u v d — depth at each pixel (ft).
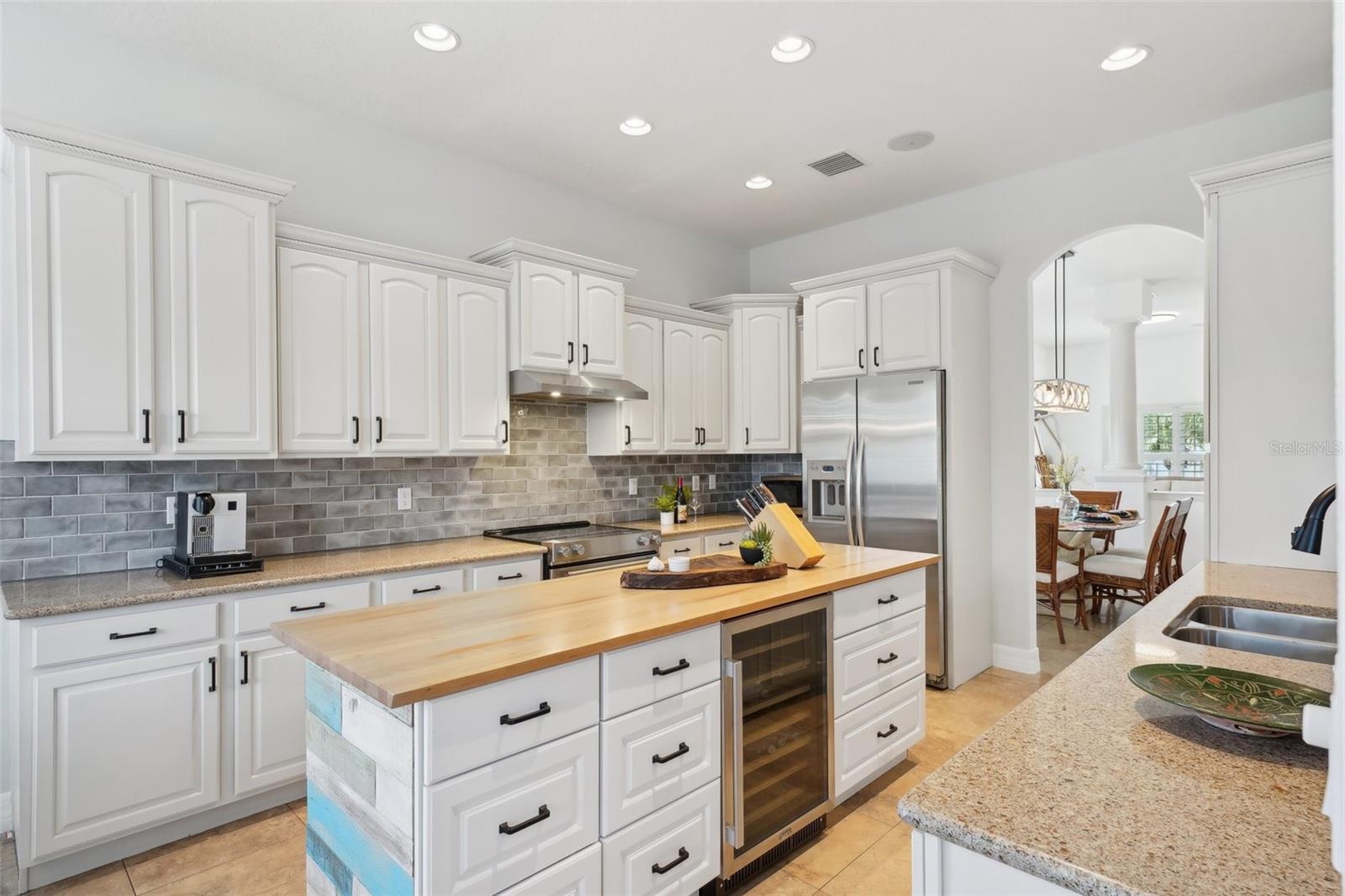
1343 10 0.99
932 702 11.69
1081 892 2.29
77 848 6.86
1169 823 2.58
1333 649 5.53
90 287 7.41
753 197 14.34
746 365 15.62
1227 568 8.25
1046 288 23.56
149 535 8.84
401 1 8.15
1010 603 13.37
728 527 14.16
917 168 12.95
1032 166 12.93
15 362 7.02
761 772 6.89
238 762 7.85
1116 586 16.58
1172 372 32.24
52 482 8.20
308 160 10.47
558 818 5.08
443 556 9.79
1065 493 21.36
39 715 6.64
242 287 8.48
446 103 10.53
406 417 10.25
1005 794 2.83
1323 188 8.08
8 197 7.49
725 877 6.47
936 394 12.18
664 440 14.33
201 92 9.49
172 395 7.98
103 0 8.08
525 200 13.15
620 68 9.59
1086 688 4.11
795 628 7.30
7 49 8.09
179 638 7.43
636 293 15.21
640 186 13.74
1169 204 11.65
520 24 8.59
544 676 5.00
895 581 8.83
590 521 14.10
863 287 13.35
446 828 4.43
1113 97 10.45
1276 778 2.95
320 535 10.34
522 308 11.44
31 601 6.93
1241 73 9.83
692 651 6.15
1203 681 3.81
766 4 8.26
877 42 9.01
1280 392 8.30
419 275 10.45
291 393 9.14
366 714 4.90
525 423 13.01
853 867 7.13
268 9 8.27
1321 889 2.16
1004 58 9.40
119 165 7.63
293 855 7.36
